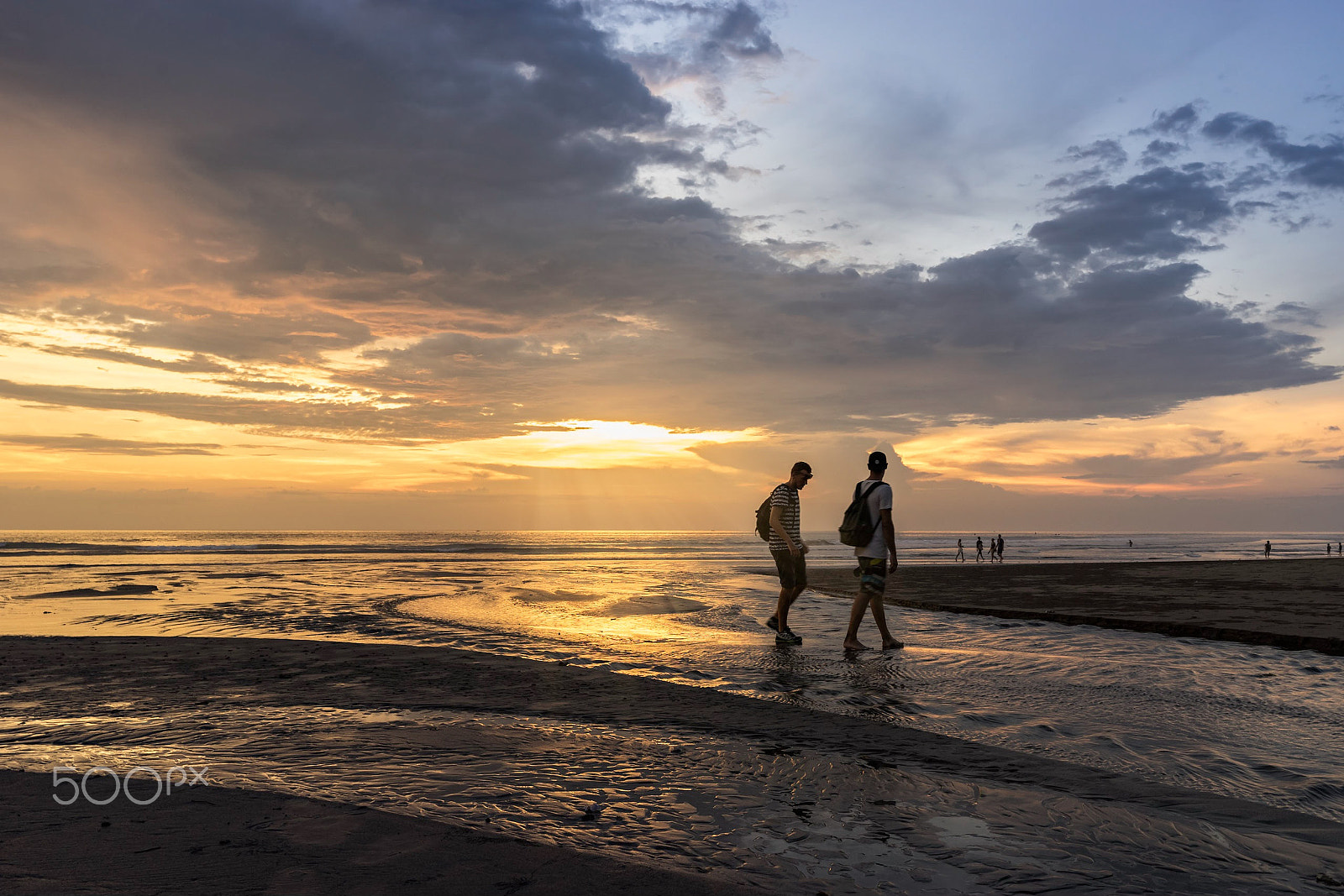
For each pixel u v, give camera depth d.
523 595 13.12
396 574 21.19
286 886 1.77
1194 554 66.88
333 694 4.70
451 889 1.79
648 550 67.94
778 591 14.42
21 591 14.33
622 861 2.05
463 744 3.43
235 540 118.44
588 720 4.00
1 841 2.03
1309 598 12.01
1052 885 1.99
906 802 2.69
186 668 5.68
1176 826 2.49
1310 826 2.54
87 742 3.46
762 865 2.08
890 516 7.09
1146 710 4.41
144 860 1.91
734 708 4.33
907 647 7.15
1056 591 13.62
